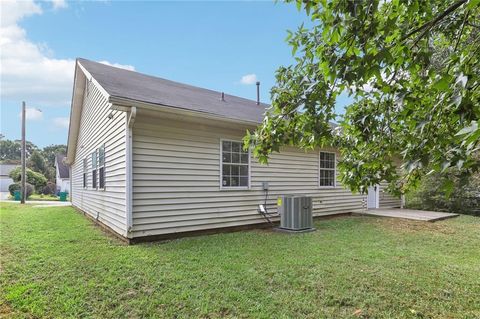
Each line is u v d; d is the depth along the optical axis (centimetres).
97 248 522
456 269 429
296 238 629
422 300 326
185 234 638
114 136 664
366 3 158
